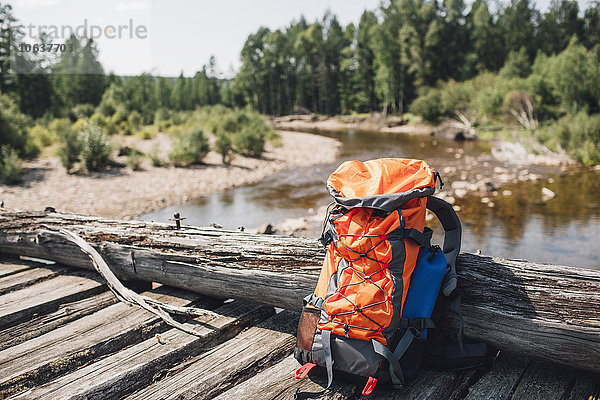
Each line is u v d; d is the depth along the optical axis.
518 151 19.12
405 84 51.94
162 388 2.59
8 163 11.56
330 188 2.57
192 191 11.91
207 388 2.59
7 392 2.55
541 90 27.67
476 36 53.22
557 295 2.46
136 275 3.94
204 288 3.62
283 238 3.47
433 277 2.44
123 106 33.53
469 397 2.41
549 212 9.41
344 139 28.95
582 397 2.37
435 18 49.84
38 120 25.42
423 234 2.49
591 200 10.37
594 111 24.59
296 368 2.74
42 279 4.18
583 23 54.22
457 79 49.19
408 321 2.34
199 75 81.62
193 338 3.08
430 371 2.65
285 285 3.22
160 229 4.02
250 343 3.07
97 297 3.81
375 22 58.41
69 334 3.12
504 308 2.55
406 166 2.59
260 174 14.75
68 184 11.72
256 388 2.54
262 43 72.50
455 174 14.30
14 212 4.78
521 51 38.09
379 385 2.35
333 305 2.31
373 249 2.31
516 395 2.41
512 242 7.58
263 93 73.75
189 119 30.38
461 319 2.52
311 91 69.38
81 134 13.66
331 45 63.88
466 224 8.67
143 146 19.02
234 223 9.04
